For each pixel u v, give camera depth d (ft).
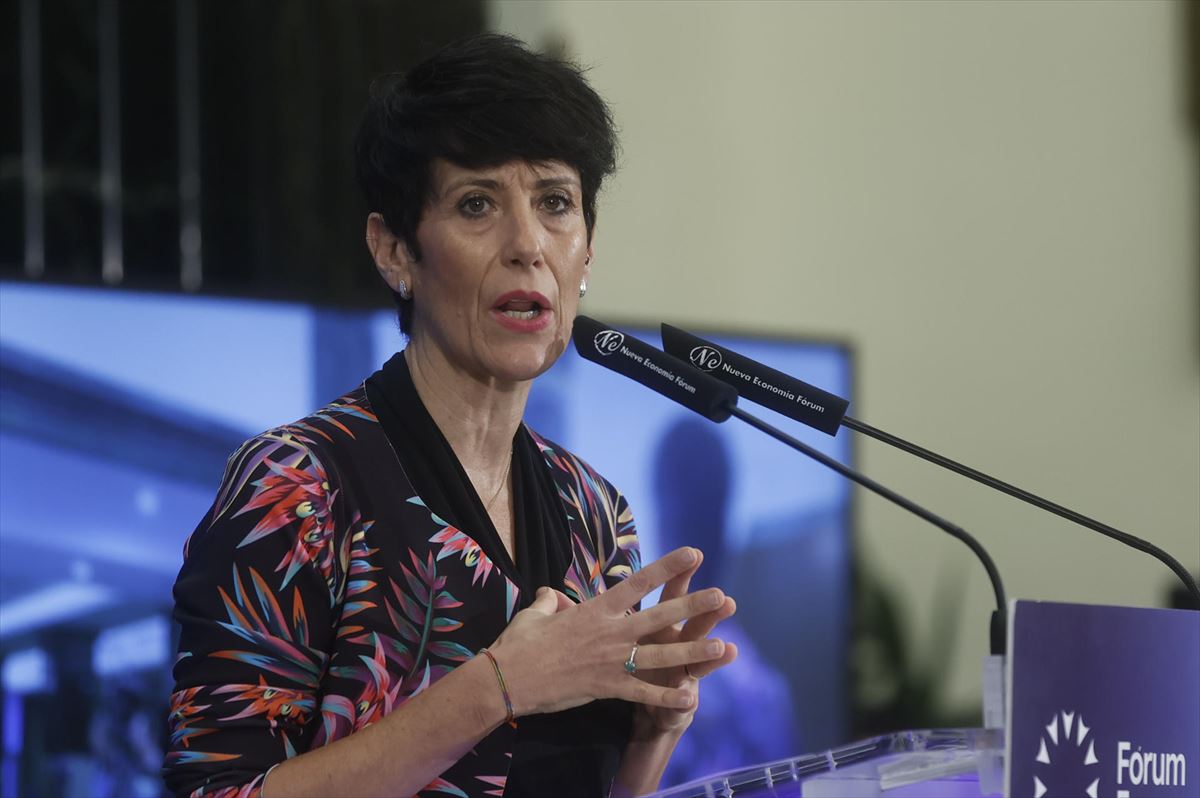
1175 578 49.65
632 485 37.04
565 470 17.71
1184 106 50.60
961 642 47.83
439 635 14.88
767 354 38.68
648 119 45.24
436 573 15.06
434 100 15.24
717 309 45.98
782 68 47.70
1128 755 12.09
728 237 46.42
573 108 15.62
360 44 39.09
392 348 33.76
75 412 30.48
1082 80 50.55
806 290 47.24
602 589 17.17
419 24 39.70
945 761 13.48
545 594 14.85
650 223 45.09
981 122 49.78
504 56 15.53
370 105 16.08
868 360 47.60
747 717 38.50
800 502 39.75
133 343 31.09
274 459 14.84
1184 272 50.70
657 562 14.11
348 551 14.87
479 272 15.31
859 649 45.83
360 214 38.81
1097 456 49.73
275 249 38.24
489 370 15.46
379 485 15.25
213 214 38.01
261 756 13.92
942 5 49.73
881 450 47.34
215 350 31.94
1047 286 49.83
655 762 16.19
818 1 48.42
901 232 48.60
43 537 30.07
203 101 38.06
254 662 14.08
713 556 38.24
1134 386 50.24
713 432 38.47
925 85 49.37
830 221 47.83
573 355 36.40
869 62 48.88
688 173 45.91
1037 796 11.41
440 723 13.60
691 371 16.15
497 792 14.70
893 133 48.93
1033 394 49.42
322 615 14.56
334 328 33.19
